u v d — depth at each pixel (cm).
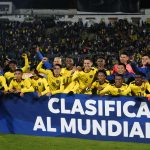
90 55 2856
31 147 824
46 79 1037
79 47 3222
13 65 1063
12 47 3253
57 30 3581
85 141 866
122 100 852
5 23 3706
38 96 917
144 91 910
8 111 950
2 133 954
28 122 934
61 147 819
